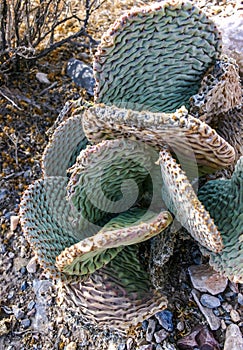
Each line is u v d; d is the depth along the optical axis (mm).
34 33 739
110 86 462
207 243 398
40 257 425
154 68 465
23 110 717
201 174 475
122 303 451
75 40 832
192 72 480
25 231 430
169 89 485
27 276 594
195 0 755
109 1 932
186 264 524
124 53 444
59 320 549
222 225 443
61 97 738
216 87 466
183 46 458
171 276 518
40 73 768
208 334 486
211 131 382
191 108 478
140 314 445
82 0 887
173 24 440
